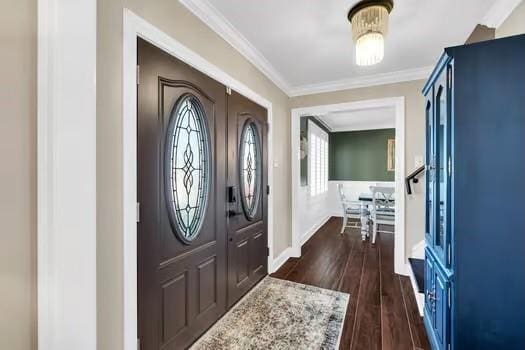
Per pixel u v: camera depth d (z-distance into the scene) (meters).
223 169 2.17
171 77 1.62
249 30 2.18
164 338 1.58
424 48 2.48
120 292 1.30
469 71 1.31
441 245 1.57
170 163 1.63
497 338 1.28
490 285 1.29
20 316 0.71
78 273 0.75
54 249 0.71
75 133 0.74
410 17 1.99
